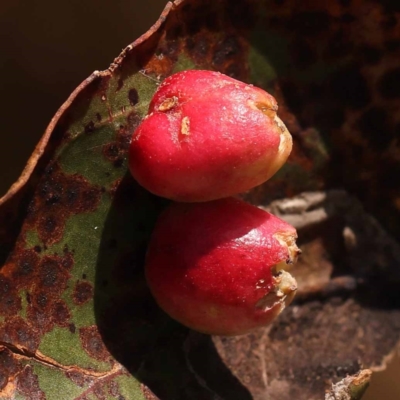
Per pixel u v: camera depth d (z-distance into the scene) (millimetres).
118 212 91
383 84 100
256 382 98
